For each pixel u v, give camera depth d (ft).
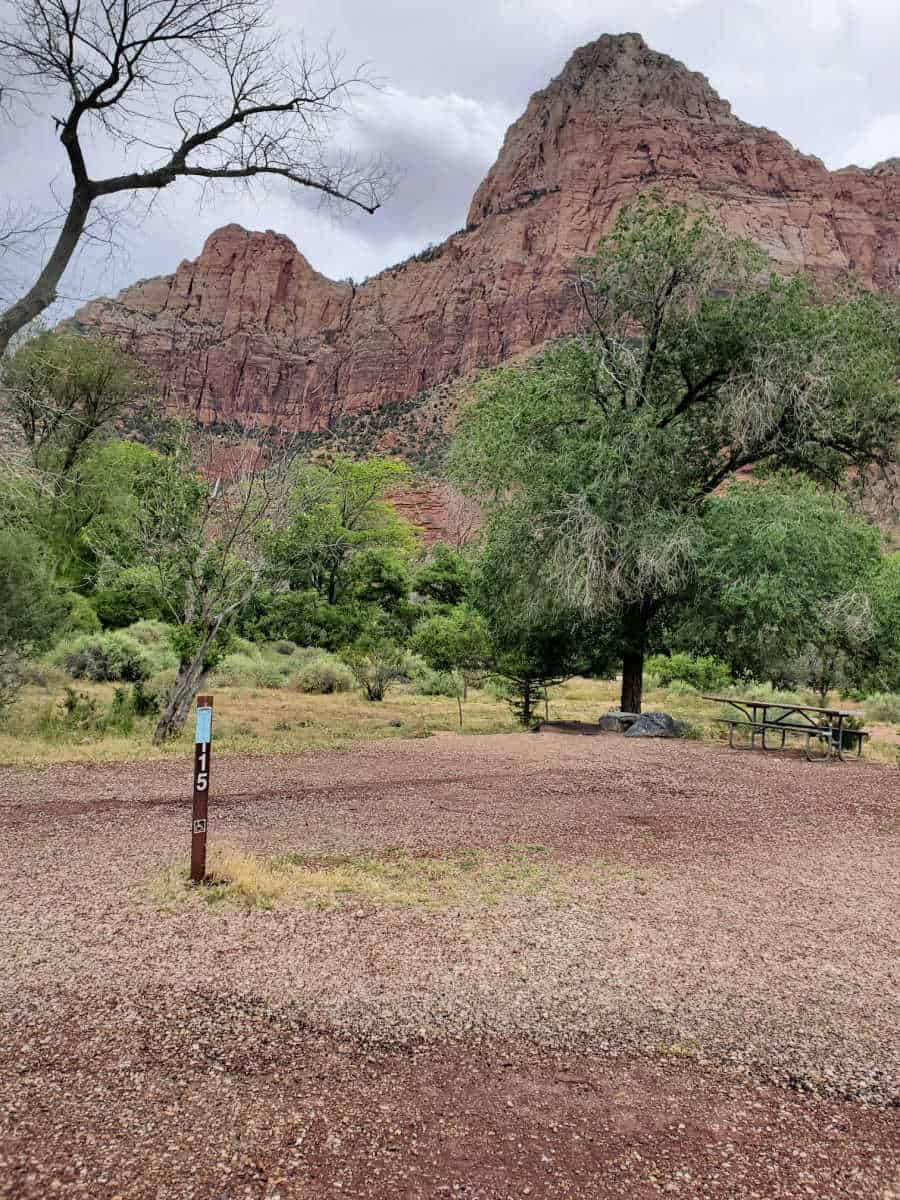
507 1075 9.36
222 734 42.65
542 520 48.55
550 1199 7.32
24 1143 7.79
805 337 49.14
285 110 38.70
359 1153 7.86
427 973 12.01
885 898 16.52
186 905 14.78
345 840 20.08
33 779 27.89
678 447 47.32
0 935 13.19
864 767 34.94
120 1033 10.01
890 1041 10.39
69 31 33.19
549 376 51.67
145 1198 7.11
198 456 41.91
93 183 34.81
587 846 20.18
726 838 21.57
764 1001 11.45
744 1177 7.72
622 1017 10.84
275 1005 10.85
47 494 41.39
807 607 45.19
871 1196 7.47
